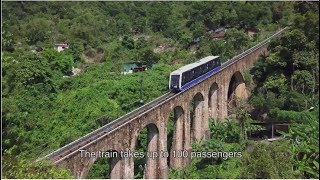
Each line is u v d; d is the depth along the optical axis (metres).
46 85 57.31
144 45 80.25
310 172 13.70
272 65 50.72
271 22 76.88
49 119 51.22
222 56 64.81
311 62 45.16
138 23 89.19
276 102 43.97
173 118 45.31
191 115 45.88
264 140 39.69
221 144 39.03
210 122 45.25
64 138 45.59
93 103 53.56
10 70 53.69
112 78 63.31
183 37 78.94
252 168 25.84
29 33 75.69
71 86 61.84
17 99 52.06
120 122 31.16
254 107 47.16
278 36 58.75
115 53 77.56
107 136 27.88
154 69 64.44
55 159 23.92
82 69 72.44
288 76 48.84
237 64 52.59
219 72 47.94
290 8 75.81
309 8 53.56
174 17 89.00
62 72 67.12
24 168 18.84
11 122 38.84
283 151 25.86
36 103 53.19
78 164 24.91
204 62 46.75
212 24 81.38
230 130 42.72
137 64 73.00
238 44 69.25
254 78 53.69
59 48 76.06
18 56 58.19
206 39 74.62
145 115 33.09
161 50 79.38
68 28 83.19
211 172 36.06
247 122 42.62
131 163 31.08
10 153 20.73
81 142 27.30
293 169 23.38
